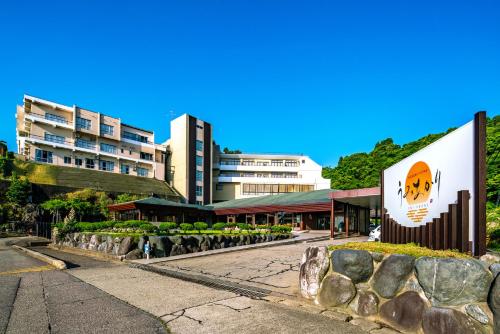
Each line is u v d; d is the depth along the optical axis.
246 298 5.69
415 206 6.71
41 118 40.56
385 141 62.47
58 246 17.69
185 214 31.95
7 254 14.50
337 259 4.89
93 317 4.77
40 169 38.09
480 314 3.35
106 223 18.38
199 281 7.37
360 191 19.67
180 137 53.44
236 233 17.03
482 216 4.71
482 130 4.80
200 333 4.07
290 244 16.36
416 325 3.81
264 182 59.44
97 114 46.25
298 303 5.23
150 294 6.15
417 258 4.00
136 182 46.06
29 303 5.59
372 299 4.39
